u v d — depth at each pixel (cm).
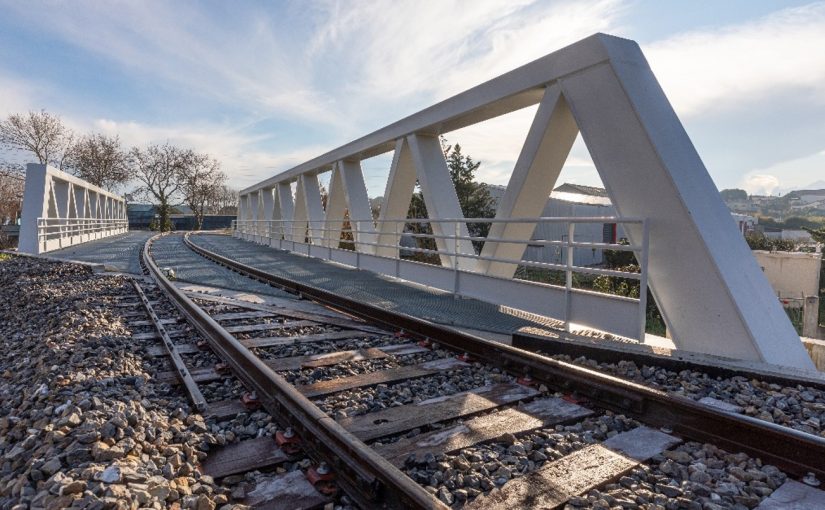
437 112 985
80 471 242
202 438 316
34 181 1955
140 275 1299
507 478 277
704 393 412
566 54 668
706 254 509
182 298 786
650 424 351
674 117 598
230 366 472
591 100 636
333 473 275
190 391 396
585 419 367
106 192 3778
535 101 822
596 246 594
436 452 306
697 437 327
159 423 323
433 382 455
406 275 1103
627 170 589
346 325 684
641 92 594
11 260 1694
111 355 486
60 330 617
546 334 579
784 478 279
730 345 491
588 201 3002
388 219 1203
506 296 768
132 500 221
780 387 412
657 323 1112
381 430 340
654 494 259
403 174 1222
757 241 2828
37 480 245
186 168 7150
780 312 516
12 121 5431
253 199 3222
